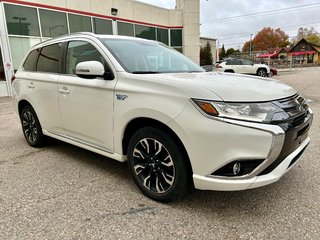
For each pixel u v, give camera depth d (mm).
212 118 2174
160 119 2420
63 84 3449
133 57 3146
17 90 4473
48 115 3865
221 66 19047
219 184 2232
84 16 13938
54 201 2715
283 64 50188
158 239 2135
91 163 3721
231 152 2145
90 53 3213
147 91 2533
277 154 2195
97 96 2990
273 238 2111
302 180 3041
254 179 2193
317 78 17469
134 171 2822
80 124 3316
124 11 16016
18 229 2275
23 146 4562
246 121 2137
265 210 2488
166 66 3367
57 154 4109
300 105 2605
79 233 2215
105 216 2443
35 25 12000
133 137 2750
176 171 2445
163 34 18969
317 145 4184
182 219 2381
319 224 2264
